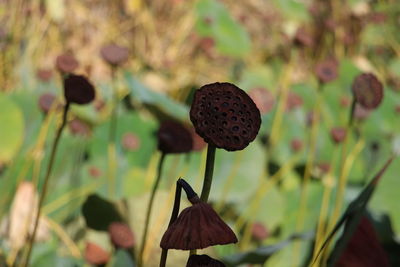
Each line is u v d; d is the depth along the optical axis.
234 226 3.88
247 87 5.93
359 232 2.26
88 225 3.50
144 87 4.79
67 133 4.66
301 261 3.55
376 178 2.24
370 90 2.57
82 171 4.26
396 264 3.62
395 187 3.77
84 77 2.58
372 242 2.25
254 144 4.39
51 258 3.24
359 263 2.25
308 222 3.98
